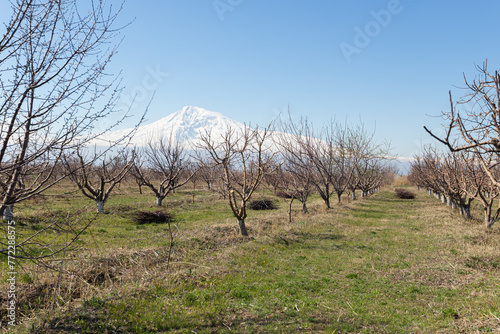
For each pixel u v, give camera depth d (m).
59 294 6.73
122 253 9.58
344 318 6.30
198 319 6.05
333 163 28.36
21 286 6.88
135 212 18.19
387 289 7.93
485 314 5.92
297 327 5.88
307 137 24.33
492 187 15.32
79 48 3.99
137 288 7.26
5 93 3.65
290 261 10.45
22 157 3.80
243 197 13.80
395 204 30.16
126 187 36.38
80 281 7.36
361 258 10.89
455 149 4.75
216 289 7.61
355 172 34.47
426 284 8.19
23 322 5.68
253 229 15.21
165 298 6.88
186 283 7.89
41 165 4.12
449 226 16.56
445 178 18.89
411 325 5.93
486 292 7.25
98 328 5.47
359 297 7.44
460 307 6.55
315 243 13.12
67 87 3.91
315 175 24.17
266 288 7.88
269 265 9.88
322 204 26.88
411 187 64.75
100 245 11.05
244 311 6.54
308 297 7.41
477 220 18.05
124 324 5.70
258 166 13.48
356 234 15.04
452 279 8.41
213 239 12.63
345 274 9.21
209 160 14.16
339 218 19.77
